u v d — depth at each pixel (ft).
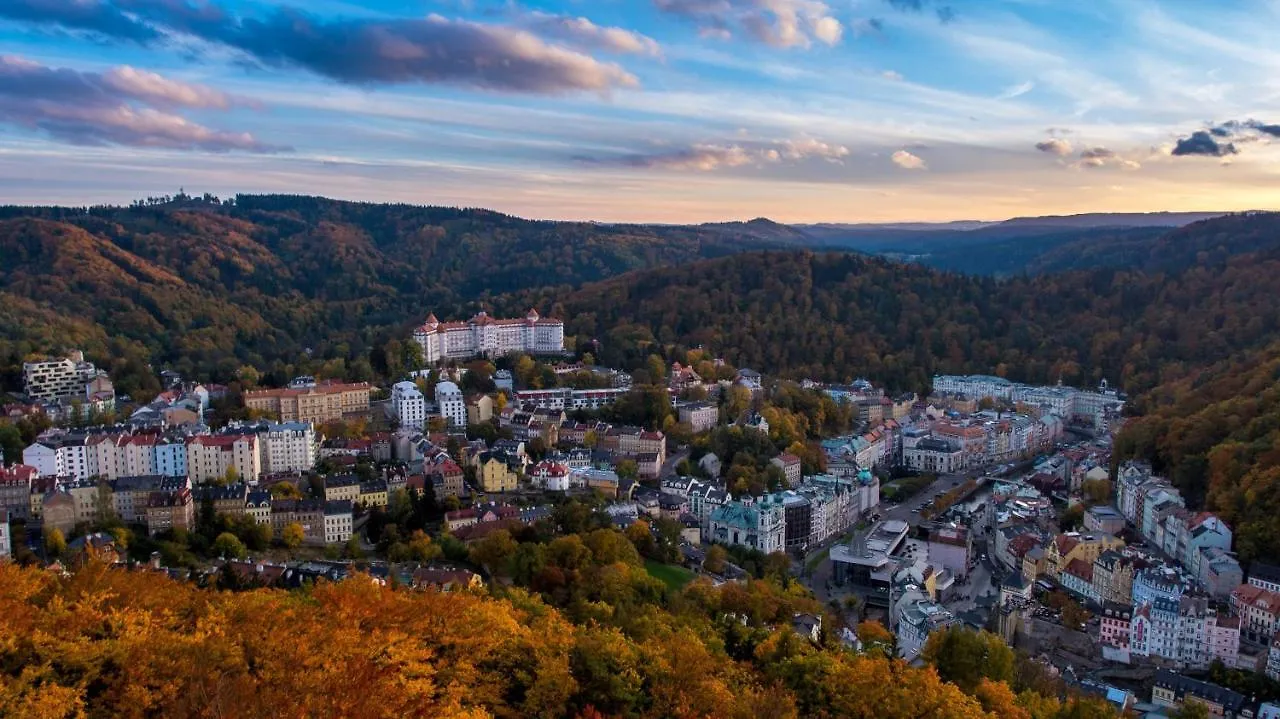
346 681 603.26
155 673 634.43
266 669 645.92
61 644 644.27
